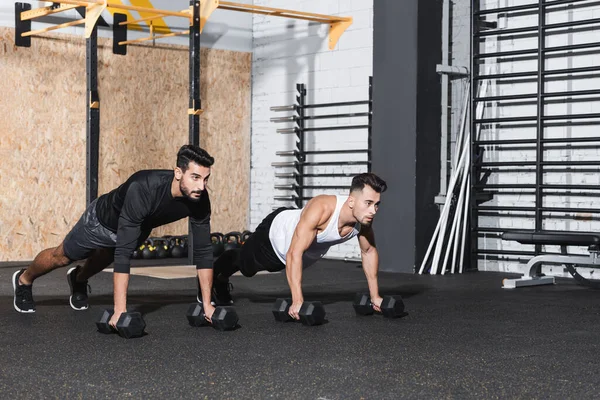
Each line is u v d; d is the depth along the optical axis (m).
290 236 3.50
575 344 3.06
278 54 7.91
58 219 7.01
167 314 3.76
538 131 5.71
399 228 6.05
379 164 6.16
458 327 3.45
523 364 2.66
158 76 7.55
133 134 7.39
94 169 5.99
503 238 5.12
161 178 3.07
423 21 5.96
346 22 7.25
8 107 6.73
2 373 2.46
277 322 3.53
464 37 6.29
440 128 6.10
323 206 3.33
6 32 6.70
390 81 6.07
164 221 3.22
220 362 2.63
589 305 4.26
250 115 8.16
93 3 5.85
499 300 4.46
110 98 7.24
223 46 7.95
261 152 8.08
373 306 3.73
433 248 6.06
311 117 7.48
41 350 2.83
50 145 6.95
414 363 2.65
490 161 6.22
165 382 2.34
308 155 7.62
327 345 2.97
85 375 2.43
